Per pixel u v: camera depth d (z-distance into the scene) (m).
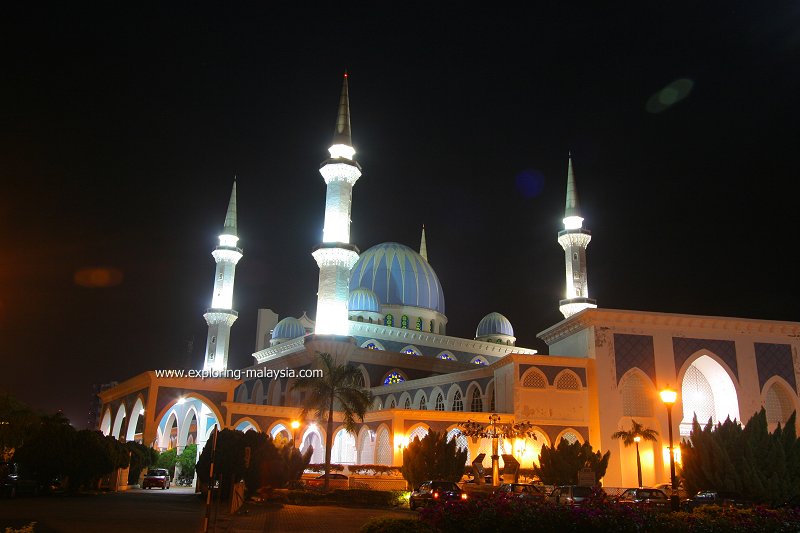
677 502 24.16
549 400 53.75
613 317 56.06
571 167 71.25
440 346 79.50
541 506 18.09
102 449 41.75
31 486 39.53
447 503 18.77
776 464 31.39
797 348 59.00
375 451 56.44
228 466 38.50
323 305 62.62
